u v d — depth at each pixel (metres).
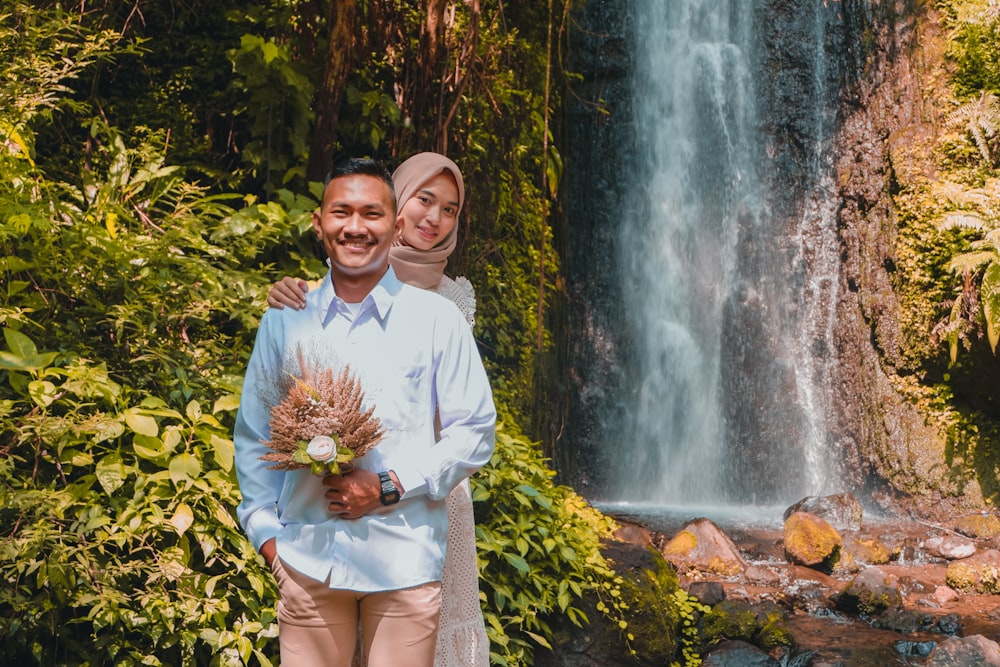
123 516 3.15
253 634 3.24
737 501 9.78
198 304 4.17
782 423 9.82
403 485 2.07
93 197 4.87
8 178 3.98
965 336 8.26
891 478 9.05
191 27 5.99
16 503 2.95
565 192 9.62
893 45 9.49
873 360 9.37
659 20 10.47
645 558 5.03
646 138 10.28
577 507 5.10
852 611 5.91
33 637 2.97
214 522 3.31
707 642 5.20
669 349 10.02
